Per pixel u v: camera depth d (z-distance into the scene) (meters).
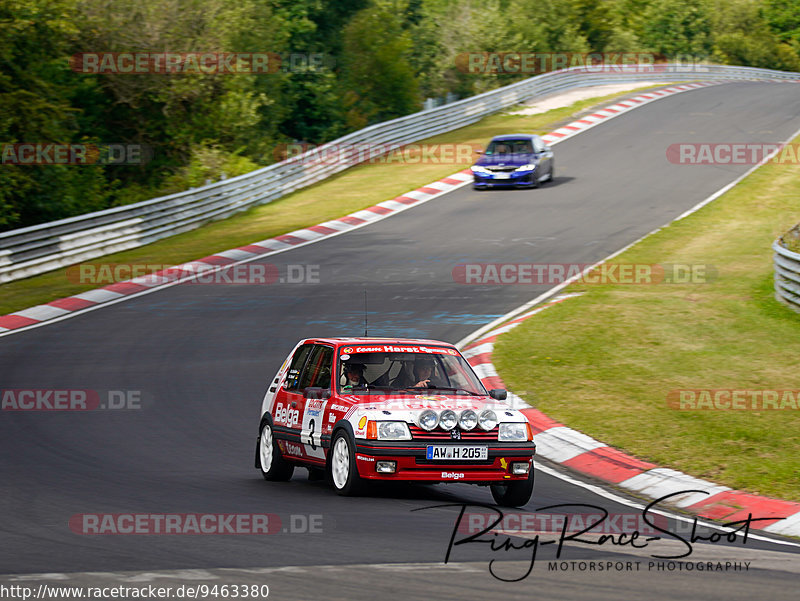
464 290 70.50
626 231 87.75
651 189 104.69
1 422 42.09
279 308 66.69
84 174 115.94
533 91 162.38
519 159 106.38
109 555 20.98
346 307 66.50
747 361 49.69
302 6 165.50
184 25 128.12
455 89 194.62
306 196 110.31
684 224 89.19
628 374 47.88
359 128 164.62
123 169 131.25
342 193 110.00
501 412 29.36
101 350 56.78
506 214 96.44
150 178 130.00
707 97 162.00
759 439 36.84
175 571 19.39
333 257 82.25
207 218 98.69
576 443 38.19
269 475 32.66
